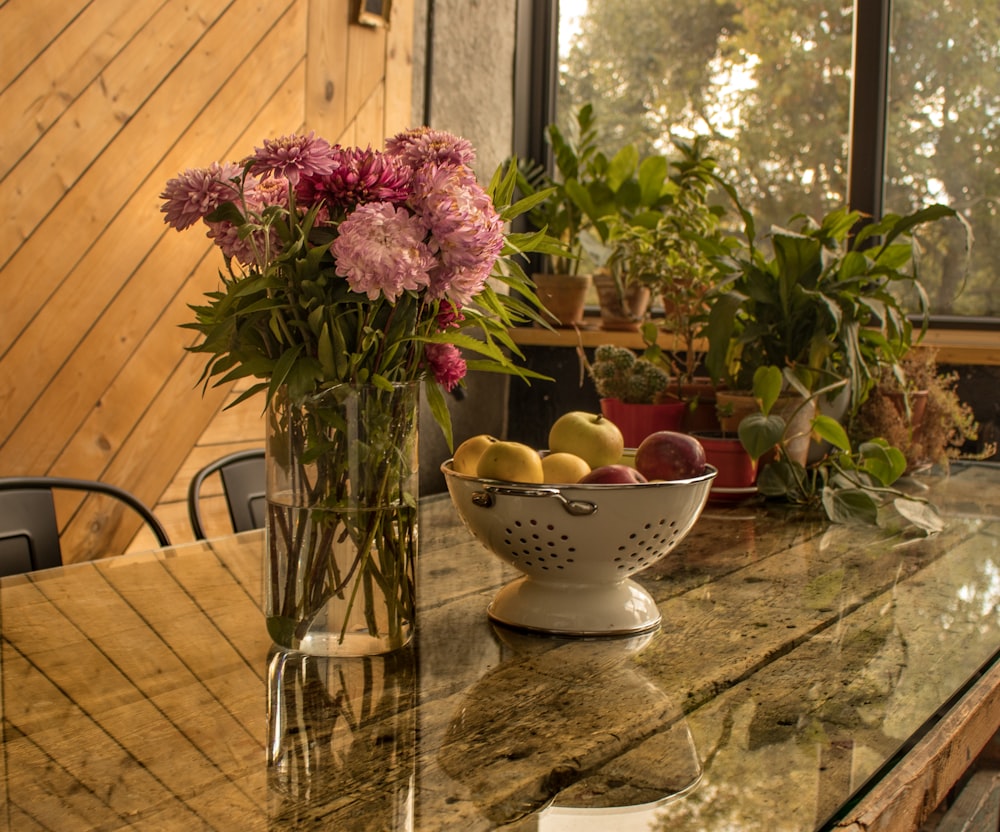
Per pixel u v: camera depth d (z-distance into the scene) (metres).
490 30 3.46
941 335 2.90
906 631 1.06
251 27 2.63
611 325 3.16
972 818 1.45
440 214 0.86
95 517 2.39
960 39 2.96
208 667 0.91
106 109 2.34
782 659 0.96
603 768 0.71
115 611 1.08
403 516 0.95
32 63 2.19
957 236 2.99
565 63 3.65
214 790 0.67
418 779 0.69
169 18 2.44
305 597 0.93
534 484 0.98
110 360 2.41
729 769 0.71
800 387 1.72
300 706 0.82
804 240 1.81
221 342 0.92
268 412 0.92
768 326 1.84
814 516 1.67
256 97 2.67
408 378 0.96
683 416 1.95
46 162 2.24
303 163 0.85
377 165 0.88
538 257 3.53
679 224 2.34
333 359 0.89
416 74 3.19
